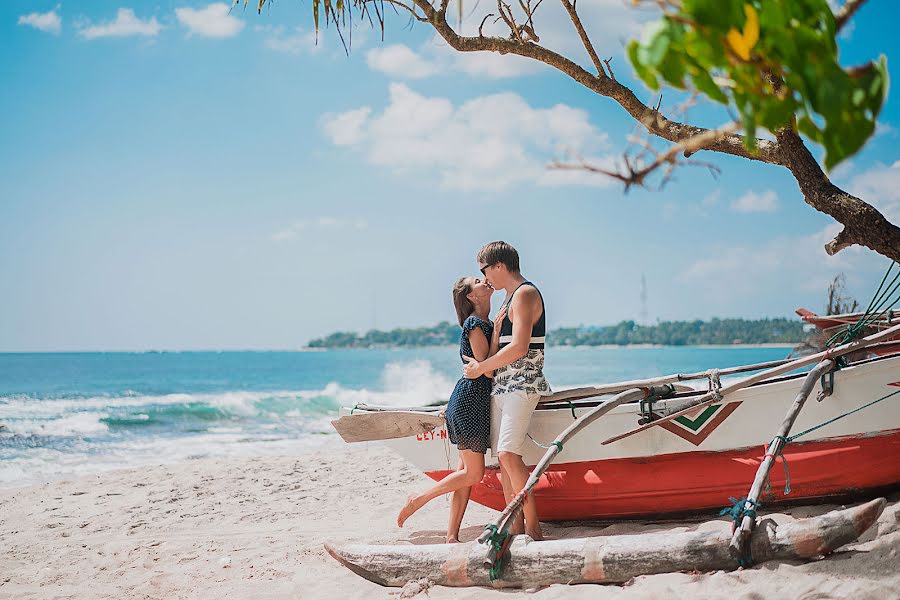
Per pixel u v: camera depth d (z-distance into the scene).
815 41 1.68
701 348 156.38
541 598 3.89
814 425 4.68
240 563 5.37
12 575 5.35
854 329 4.87
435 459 5.62
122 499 8.20
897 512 4.06
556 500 5.19
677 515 5.02
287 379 44.22
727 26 1.67
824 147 1.76
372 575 4.62
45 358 124.31
